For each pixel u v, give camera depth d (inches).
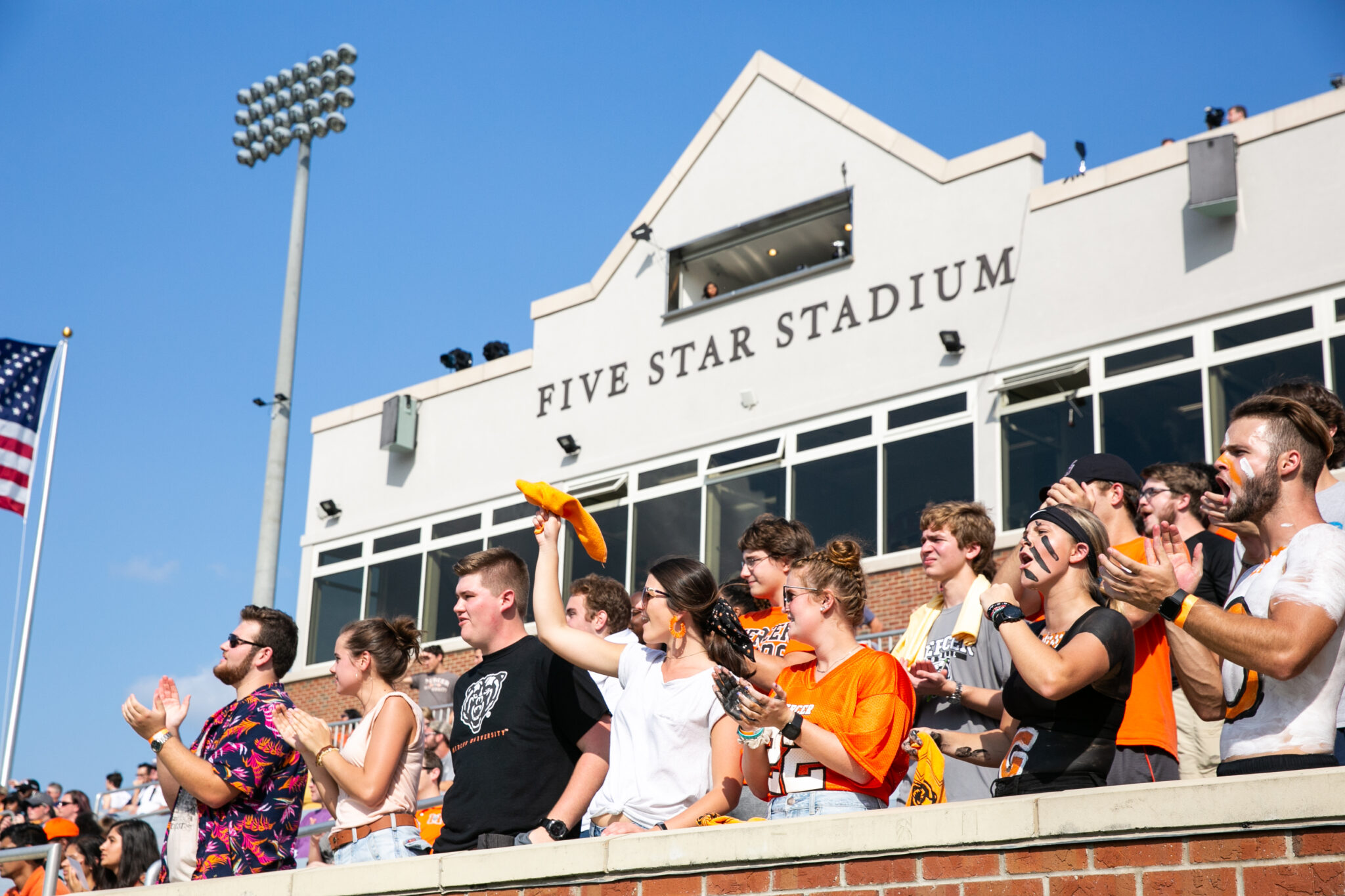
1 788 517.0
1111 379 537.6
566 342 741.3
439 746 438.9
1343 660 130.1
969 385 577.9
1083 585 158.7
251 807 210.1
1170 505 219.3
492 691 200.7
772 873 153.9
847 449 609.0
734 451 650.2
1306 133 511.2
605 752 193.5
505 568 209.8
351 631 217.3
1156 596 129.8
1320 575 128.3
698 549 644.1
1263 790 123.2
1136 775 163.3
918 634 218.8
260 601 676.1
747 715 162.6
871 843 146.7
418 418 800.9
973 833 139.9
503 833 190.9
